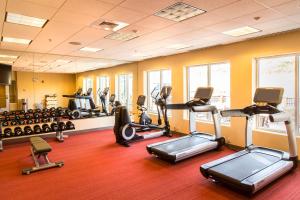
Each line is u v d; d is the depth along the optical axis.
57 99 10.12
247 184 2.96
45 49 6.35
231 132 5.62
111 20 3.80
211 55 6.09
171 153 4.39
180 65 7.05
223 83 6.37
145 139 6.49
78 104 10.29
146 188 3.37
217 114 5.27
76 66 9.97
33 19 3.77
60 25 4.07
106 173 3.96
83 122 7.58
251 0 2.97
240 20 3.82
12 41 5.35
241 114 4.06
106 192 3.24
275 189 3.30
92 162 4.54
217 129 5.29
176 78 7.20
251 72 5.18
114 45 5.86
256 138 5.08
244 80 5.32
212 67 6.38
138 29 4.38
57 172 4.01
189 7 3.24
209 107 5.11
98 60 8.56
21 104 8.63
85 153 5.17
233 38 5.10
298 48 4.37
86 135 7.14
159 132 6.78
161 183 3.54
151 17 3.66
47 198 3.07
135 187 3.40
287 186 3.39
